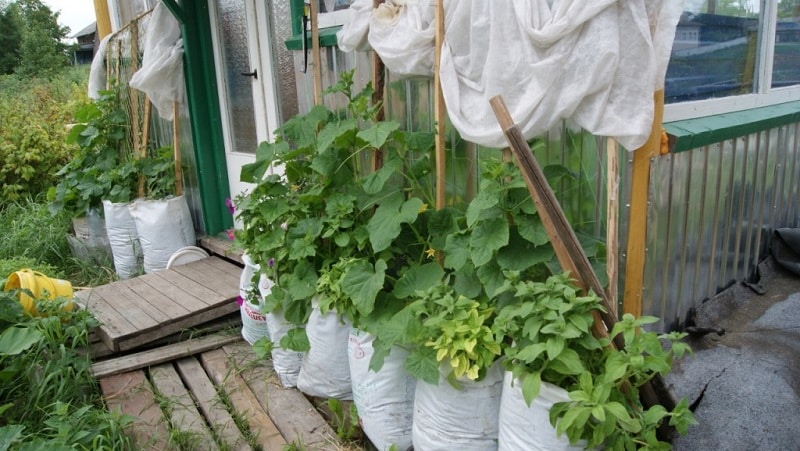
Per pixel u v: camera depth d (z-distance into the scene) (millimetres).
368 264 2379
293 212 2863
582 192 2156
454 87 2283
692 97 2412
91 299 3688
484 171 2166
